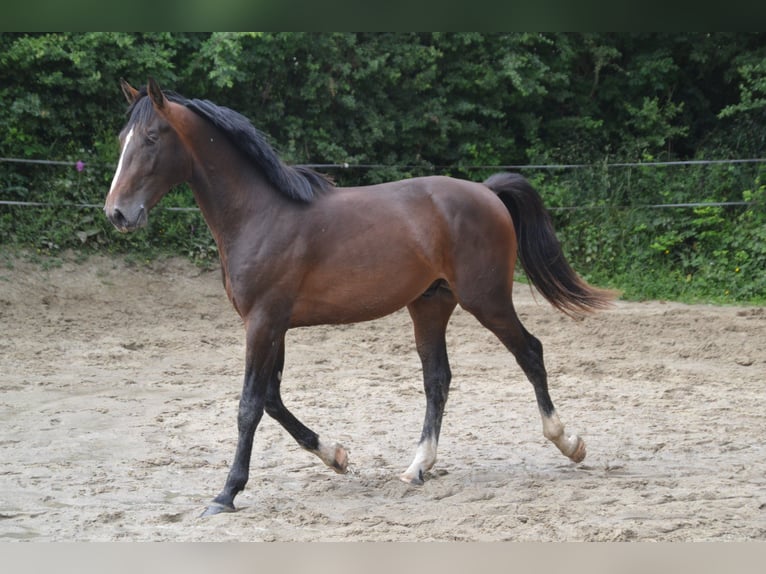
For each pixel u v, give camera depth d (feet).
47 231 46.29
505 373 32.30
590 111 59.93
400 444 22.86
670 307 45.44
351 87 55.36
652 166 54.70
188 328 40.01
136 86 51.19
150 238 48.55
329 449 19.38
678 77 60.75
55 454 21.66
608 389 29.68
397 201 19.04
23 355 33.47
